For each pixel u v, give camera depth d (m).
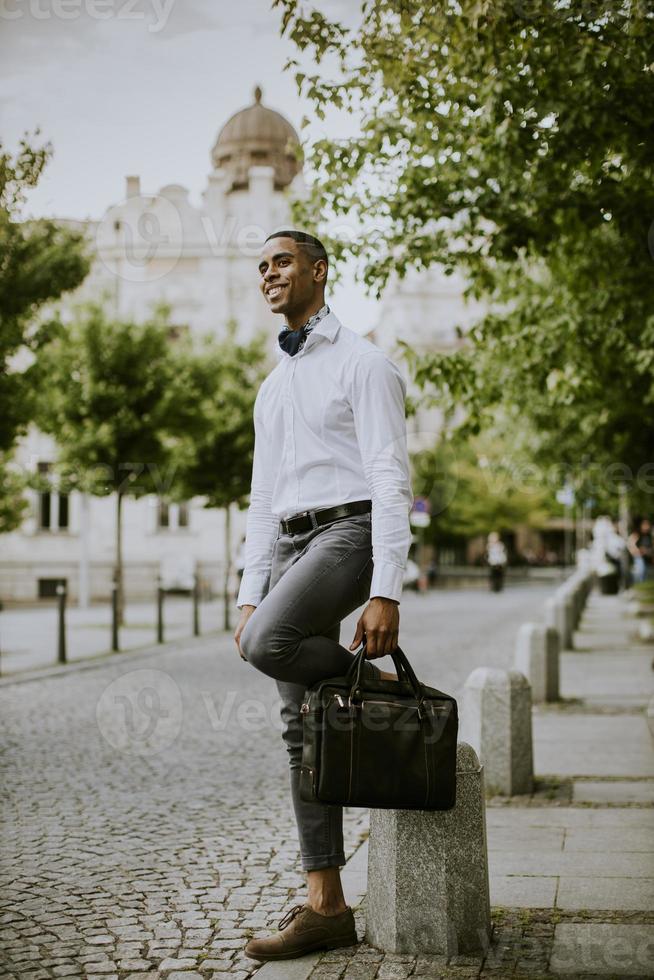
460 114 7.92
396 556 3.73
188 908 4.70
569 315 10.33
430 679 12.69
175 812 6.59
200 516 39.06
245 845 5.80
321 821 4.10
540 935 4.21
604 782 7.38
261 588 4.21
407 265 9.23
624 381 12.74
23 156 9.21
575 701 11.44
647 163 7.42
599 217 8.05
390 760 3.62
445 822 4.00
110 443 22.17
